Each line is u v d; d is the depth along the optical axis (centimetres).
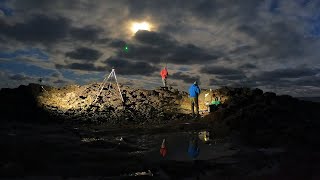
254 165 830
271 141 1138
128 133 1366
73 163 834
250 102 1788
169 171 781
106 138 1234
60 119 1750
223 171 780
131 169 793
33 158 859
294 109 1636
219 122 1570
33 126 1467
